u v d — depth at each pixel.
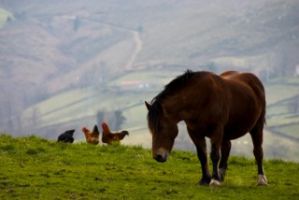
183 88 20.78
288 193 20.72
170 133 20.30
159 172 23.48
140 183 20.88
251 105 22.45
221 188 20.66
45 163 23.69
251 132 23.48
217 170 21.14
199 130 21.16
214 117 21.00
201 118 20.94
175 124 20.50
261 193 20.44
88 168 23.19
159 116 20.22
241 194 19.98
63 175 21.45
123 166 24.19
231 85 22.00
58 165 23.48
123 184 20.53
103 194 19.12
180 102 20.64
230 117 21.81
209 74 21.52
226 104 21.36
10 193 18.80
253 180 23.53
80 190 19.47
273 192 20.75
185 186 20.67
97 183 20.47
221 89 21.33
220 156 23.06
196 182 21.69
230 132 22.36
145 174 22.77
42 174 21.38
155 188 20.09
